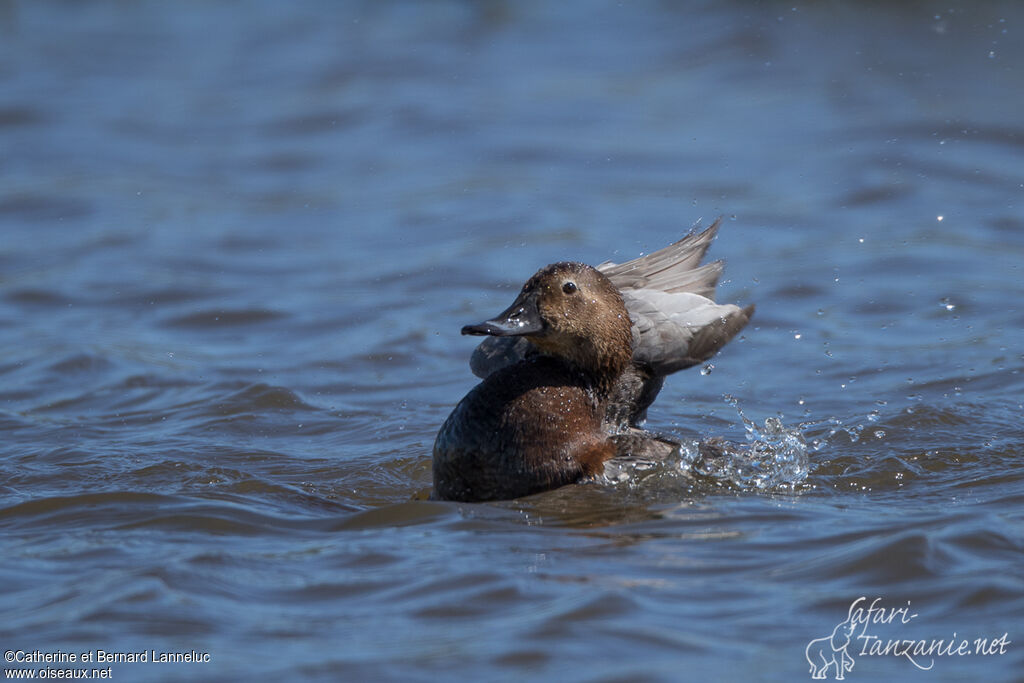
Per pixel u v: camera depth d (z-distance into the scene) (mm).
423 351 18062
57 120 32219
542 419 11578
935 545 9406
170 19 44188
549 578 9039
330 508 11500
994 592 8562
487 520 10680
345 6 44938
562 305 11680
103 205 26203
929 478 12047
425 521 10688
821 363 17094
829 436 13727
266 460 13375
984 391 15406
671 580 8992
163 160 29406
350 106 32906
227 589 8969
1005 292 19578
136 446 13789
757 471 12281
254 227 24797
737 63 34875
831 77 32906
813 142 28359
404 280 21422
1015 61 33406
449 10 43344
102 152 29844
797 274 20953
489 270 21719
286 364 17625
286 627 8328
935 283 20203
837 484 11930
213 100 34219
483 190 26391
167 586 8945
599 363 11953
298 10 44906
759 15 38656
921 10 38406
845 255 21812
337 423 15008
